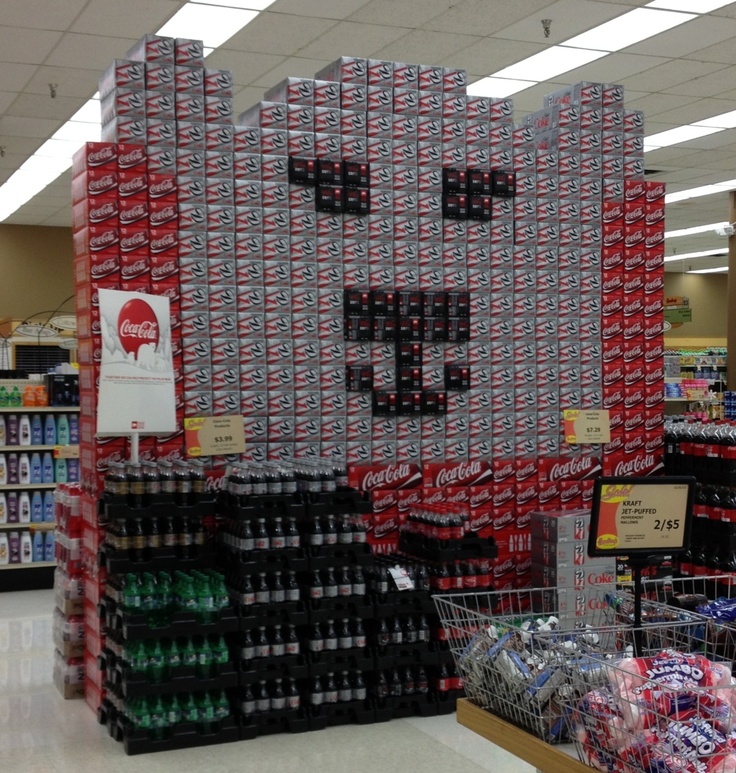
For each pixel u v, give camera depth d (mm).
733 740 1905
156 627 4668
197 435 5348
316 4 7438
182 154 5395
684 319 17828
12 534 9023
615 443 6375
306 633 5113
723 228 14164
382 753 4660
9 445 9008
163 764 4523
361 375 5730
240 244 5520
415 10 7586
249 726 4879
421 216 5918
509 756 4609
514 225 6160
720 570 5691
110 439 5234
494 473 6035
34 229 17422
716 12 7688
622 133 6441
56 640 5914
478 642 2479
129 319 5062
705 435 6012
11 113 10391
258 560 4898
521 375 6156
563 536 5617
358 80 5797
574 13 7680
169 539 4871
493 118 6105
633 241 6461
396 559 5445
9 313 17234
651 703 1931
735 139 11836
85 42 8227
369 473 5750
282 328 5609
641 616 2592
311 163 5625
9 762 4555
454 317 5934
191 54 5426
